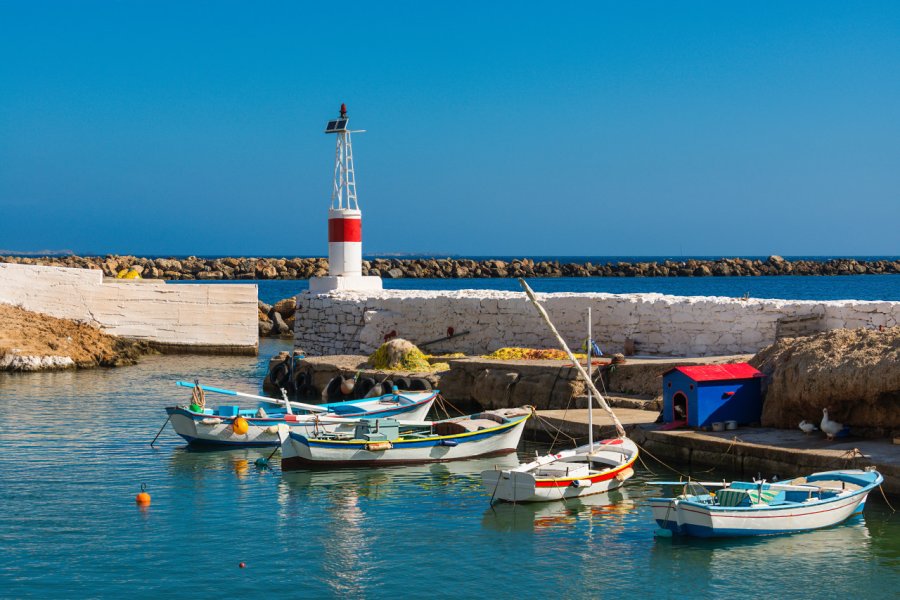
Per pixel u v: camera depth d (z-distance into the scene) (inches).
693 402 808.9
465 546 617.0
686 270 5467.5
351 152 1542.8
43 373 1485.0
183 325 1755.7
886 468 662.5
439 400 1118.4
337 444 821.2
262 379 1424.7
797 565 569.9
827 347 779.4
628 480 758.5
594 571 569.3
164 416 1089.4
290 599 536.7
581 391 984.3
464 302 1298.0
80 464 848.3
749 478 727.7
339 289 1502.2
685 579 553.6
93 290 1724.9
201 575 571.2
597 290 4060.0
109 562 592.4
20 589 550.3
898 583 542.9
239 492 753.0
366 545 621.3
